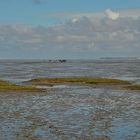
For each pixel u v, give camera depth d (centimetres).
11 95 5706
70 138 2798
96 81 8488
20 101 4972
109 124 3353
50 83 8394
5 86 6675
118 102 4919
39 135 2892
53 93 6134
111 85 7888
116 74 12025
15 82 8525
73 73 12669
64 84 8169
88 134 2934
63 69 16462
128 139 2769
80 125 3303
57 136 2861
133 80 9175
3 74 12119
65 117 3716
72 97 5541
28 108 4319
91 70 15250
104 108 4350
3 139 2745
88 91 6550
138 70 15175
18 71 14425
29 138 2786
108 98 5416
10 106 4466
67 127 3212
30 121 3478
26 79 9656
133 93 6169
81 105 4609
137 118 3669
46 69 16512
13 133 2950
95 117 3725
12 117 3688
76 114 3909
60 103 4803
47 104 4691
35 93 6072
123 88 7125
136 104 4706
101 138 2800
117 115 3853
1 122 3409
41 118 3647
